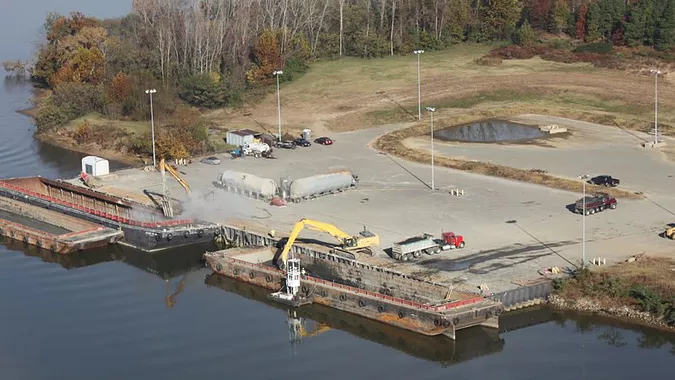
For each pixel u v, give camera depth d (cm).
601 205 14775
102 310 12331
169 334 11544
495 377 10281
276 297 12288
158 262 14200
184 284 13212
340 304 11950
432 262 12875
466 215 14875
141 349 11162
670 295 11488
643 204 15100
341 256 13025
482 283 12012
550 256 12900
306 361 10775
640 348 10756
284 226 14625
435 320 11006
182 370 10612
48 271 13900
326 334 11475
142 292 12938
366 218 14875
